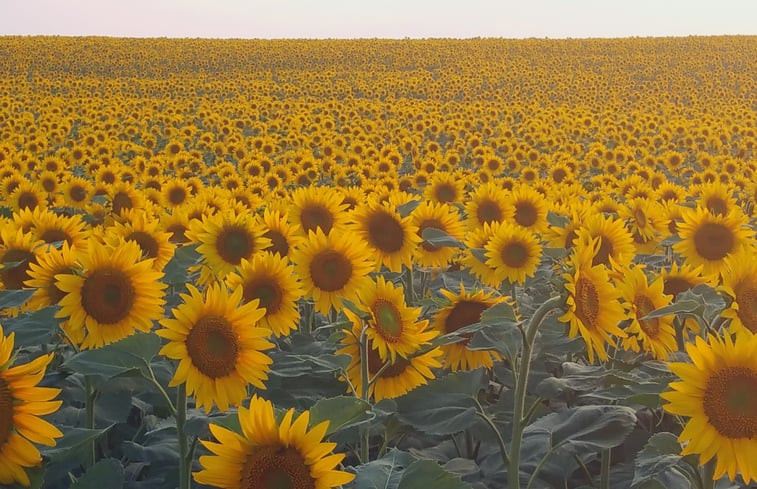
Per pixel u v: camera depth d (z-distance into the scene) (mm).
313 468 2398
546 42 94125
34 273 4637
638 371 4410
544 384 4160
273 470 2414
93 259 4309
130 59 76375
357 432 4574
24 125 28047
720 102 46562
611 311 3900
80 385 4816
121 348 3389
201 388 3420
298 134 28375
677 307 3771
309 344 5574
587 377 4285
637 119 33875
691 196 12734
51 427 2686
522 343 3938
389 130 31375
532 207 9406
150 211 10594
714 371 2889
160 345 3426
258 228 5898
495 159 21062
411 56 81375
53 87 51375
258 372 3512
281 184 17703
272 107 39281
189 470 3576
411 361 4590
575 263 3836
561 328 5156
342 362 4117
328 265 5391
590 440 3836
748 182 16359
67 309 4223
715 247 6789
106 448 5242
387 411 4082
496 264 6797
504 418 5207
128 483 4695
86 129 27094
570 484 5145
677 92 52062
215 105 38750
